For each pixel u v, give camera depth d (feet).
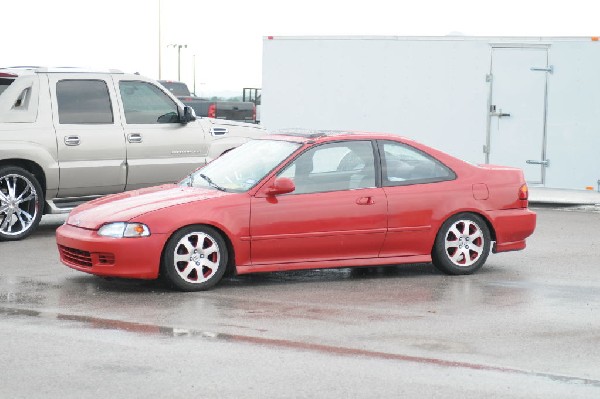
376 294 32.60
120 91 46.65
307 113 65.77
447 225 35.83
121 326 27.43
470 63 62.13
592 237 46.73
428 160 35.99
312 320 28.43
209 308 30.07
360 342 25.77
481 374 22.79
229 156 36.73
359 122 64.59
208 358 23.98
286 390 21.42
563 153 61.00
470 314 29.45
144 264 32.19
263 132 51.01
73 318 28.43
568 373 22.94
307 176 34.19
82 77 45.85
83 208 34.53
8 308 29.86
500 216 36.47
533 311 29.96
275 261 33.68
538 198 60.34
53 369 22.86
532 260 39.96
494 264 38.93
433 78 62.85
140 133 46.85
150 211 32.42
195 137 48.34
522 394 21.27
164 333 26.61
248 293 32.63
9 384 21.67
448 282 34.94
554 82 60.85
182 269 32.73
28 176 44.19
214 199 33.04
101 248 32.17
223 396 20.93
